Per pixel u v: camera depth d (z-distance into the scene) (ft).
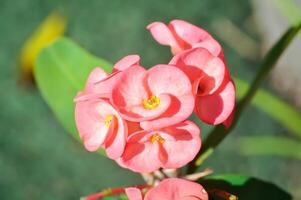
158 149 1.17
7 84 3.39
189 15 3.48
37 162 3.13
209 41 1.23
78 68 1.55
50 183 3.07
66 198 3.01
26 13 3.70
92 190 2.99
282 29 3.25
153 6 3.56
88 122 1.22
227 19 3.43
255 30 3.36
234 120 1.39
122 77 1.16
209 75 1.18
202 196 1.18
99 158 3.06
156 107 1.15
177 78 1.15
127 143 1.17
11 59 3.52
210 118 1.19
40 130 3.23
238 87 2.07
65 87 1.53
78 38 3.50
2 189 3.08
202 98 1.19
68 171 3.07
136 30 3.48
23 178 3.10
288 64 3.13
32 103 3.30
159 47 3.38
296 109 3.10
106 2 3.62
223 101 1.19
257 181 1.37
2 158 3.16
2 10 3.73
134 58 1.20
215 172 2.85
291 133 2.90
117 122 1.17
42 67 1.55
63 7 3.66
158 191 1.18
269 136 2.89
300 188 2.79
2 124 3.28
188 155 1.17
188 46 1.27
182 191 1.18
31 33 3.62
